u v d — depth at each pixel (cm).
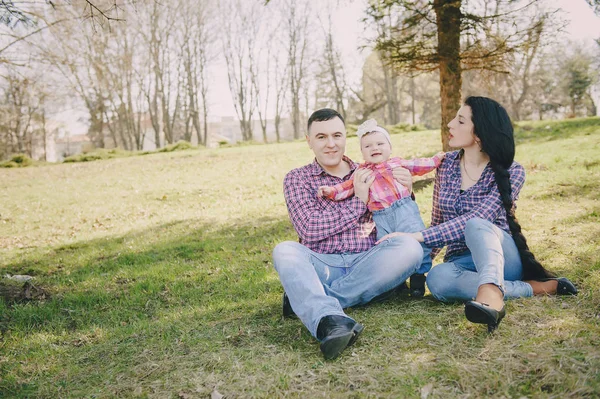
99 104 3878
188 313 359
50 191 1416
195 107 4194
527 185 729
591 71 4138
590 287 299
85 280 505
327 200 329
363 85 4434
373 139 332
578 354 220
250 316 331
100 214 1021
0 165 2398
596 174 736
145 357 279
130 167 1880
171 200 1120
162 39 3875
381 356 243
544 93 4309
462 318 278
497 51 764
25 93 1315
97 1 581
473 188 313
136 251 634
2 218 1046
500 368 220
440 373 221
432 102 4719
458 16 767
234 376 240
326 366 240
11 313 393
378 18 800
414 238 301
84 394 245
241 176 1382
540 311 273
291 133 7325
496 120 298
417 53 805
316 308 257
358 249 320
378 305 316
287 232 643
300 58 4203
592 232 442
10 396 253
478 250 271
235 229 716
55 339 335
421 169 329
